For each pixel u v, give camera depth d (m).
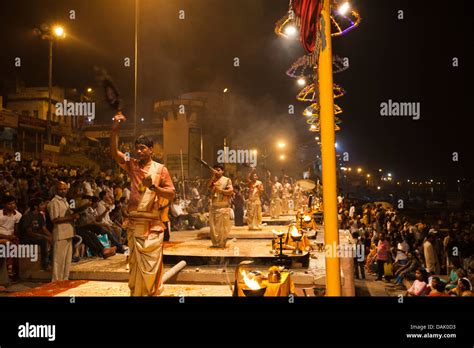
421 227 17.45
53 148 25.12
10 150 30.30
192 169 30.17
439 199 61.91
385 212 20.91
